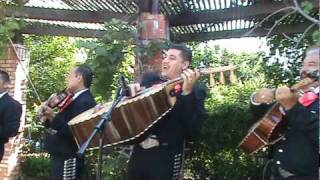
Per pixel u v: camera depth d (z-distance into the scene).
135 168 3.51
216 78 3.12
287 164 3.04
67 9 6.51
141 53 5.05
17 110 4.69
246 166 6.95
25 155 8.13
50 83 10.95
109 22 5.11
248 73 7.13
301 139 3.02
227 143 6.86
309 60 2.92
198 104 3.29
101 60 4.89
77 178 4.41
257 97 3.17
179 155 3.47
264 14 5.91
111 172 5.29
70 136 4.23
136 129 3.21
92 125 3.31
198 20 6.56
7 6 5.34
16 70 7.08
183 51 3.46
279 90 2.89
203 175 7.14
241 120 6.75
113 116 3.23
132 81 5.30
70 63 11.27
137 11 5.65
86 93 4.28
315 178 3.00
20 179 7.75
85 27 7.50
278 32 6.77
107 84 4.94
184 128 3.43
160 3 6.26
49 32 7.40
